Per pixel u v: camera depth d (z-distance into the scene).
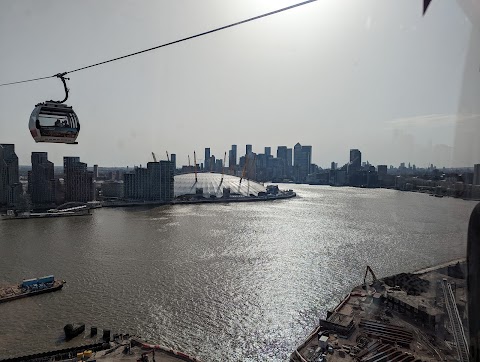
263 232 150.25
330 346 51.84
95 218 191.00
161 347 56.03
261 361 53.72
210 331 62.28
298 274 91.81
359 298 69.88
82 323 64.12
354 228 158.75
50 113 29.45
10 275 90.44
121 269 94.81
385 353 39.03
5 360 52.88
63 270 94.06
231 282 85.62
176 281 85.88
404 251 108.00
